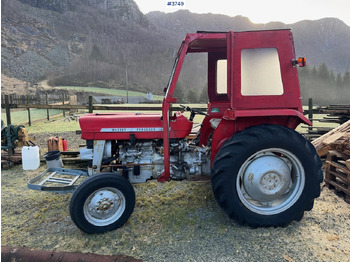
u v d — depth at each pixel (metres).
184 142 3.19
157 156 3.11
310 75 71.25
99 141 3.05
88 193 2.55
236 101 2.66
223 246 2.39
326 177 3.64
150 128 3.06
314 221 2.79
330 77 72.69
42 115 14.61
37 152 4.67
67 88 81.88
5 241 2.56
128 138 3.05
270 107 2.66
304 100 60.34
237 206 2.60
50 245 2.49
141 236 2.58
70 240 2.55
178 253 2.32
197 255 2.29
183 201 3.25
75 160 5.13
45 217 3.02
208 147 3.28
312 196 2.66
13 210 3.21
